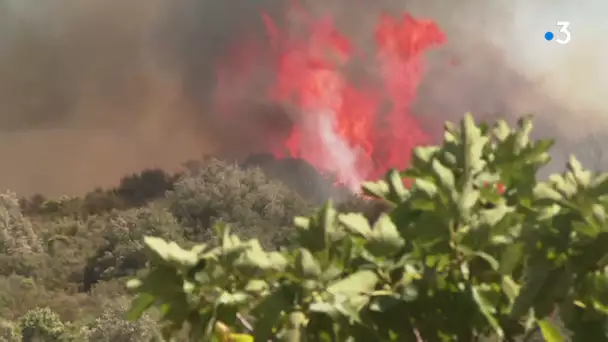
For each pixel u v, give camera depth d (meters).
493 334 1.68
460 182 1.89
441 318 1.59
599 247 1.41
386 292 1.58
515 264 1.50
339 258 1.74
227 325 1.57
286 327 1.48
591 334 1.44
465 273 1.61
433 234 1.61
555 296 1.42
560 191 1.59
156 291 1.56
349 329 1.54
